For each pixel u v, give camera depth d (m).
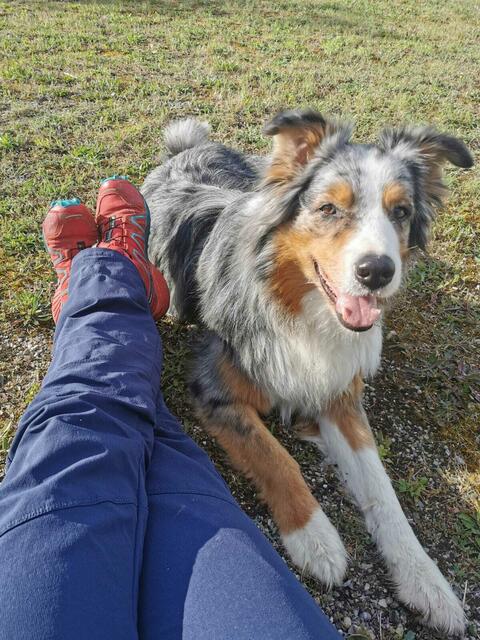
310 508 0.60
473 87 1.82
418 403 0.79
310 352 0.70
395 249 0.62
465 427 0.76
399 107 1.59
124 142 1.26
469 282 1.01
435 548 0.62
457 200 1.20
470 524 0.63
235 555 0.40
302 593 0.40
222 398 0.72
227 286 0.75
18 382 0.73
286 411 0.76
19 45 1.75
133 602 0.36
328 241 0.64
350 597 0.56
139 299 0.65
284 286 0.69
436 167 0.75
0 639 0.31
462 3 3.07
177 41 1.93
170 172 1.05
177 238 0.92
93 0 2.34
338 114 1.50
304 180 0.68
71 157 1.17
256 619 0.36
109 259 0.67
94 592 0.34
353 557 0.59
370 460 0.66
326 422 0.73
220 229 0.80
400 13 2.75
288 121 0.68
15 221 0.99
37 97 1.42
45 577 0.34
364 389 0.80
